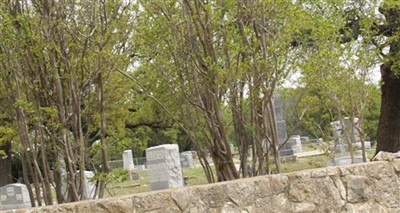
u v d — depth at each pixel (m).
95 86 10.60
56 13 9.72
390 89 20.20
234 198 5.70
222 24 10.81
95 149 10.41
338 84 17.22
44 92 9.74
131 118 24.80
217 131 10.77
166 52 11.50
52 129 9.62
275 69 10.66
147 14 10.95
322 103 18.48
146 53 11.41
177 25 10.96
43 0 9.65
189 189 5.49
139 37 11.00
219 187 5.64
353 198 6.45
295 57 12.95
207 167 11.98
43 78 9.72
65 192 10.50
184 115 12.54
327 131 22.97
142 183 25.91
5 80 9.98
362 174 6.58
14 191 23.39
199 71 10.91
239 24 10.80
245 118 11.81
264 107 10.63
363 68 17.69
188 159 36.31
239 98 10.91
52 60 9.57
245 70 10.49
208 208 5.55
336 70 16.39
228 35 10.70
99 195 9.96
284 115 26.33
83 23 10.05
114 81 12.04
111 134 12.80
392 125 20.41
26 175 10.77
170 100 12.92
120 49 10.62
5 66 9.78
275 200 5.95
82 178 9.54
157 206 5.30
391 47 19.05
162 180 22.47
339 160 23.67
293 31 11.68
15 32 9.55
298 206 6.08
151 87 12.56
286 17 11.24
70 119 9.83
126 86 12.88
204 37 10.77
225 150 10.76
